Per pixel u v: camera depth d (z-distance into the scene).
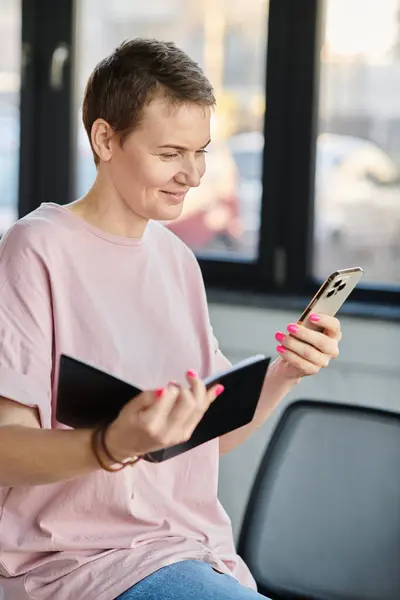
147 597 1.57
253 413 1.54
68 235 1.70
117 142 1.67
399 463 1.99
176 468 1.78
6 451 1.48
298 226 3.43
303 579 2.00
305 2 3.30
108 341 1.69
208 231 3.57
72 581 1.62
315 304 1.72
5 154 3.83
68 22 3.64
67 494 1.66
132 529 1.70
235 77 3.44
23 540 1.65
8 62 3.76
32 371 1.60
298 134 3.38
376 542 1.98
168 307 1.80
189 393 1.35
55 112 3.73
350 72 3.29
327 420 2.04
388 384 3.15
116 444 1.40
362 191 3.33
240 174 3.49
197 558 1.70
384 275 3.34
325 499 2.01
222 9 3.41
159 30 3.51
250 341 3.33
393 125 3.26
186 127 1.62
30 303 1.63
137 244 1.76
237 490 3.32
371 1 3.24
